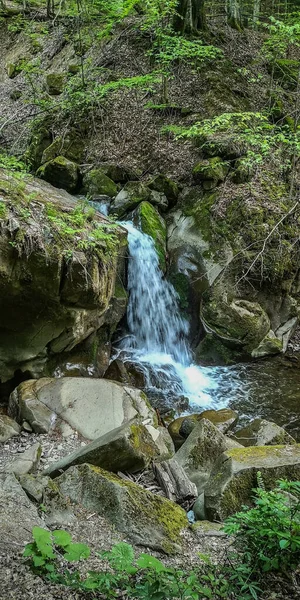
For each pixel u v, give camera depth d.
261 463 3.69
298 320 8.43
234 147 8.70
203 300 7.89
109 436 4.05
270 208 8.14
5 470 3.90
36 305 5.22
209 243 8.05
